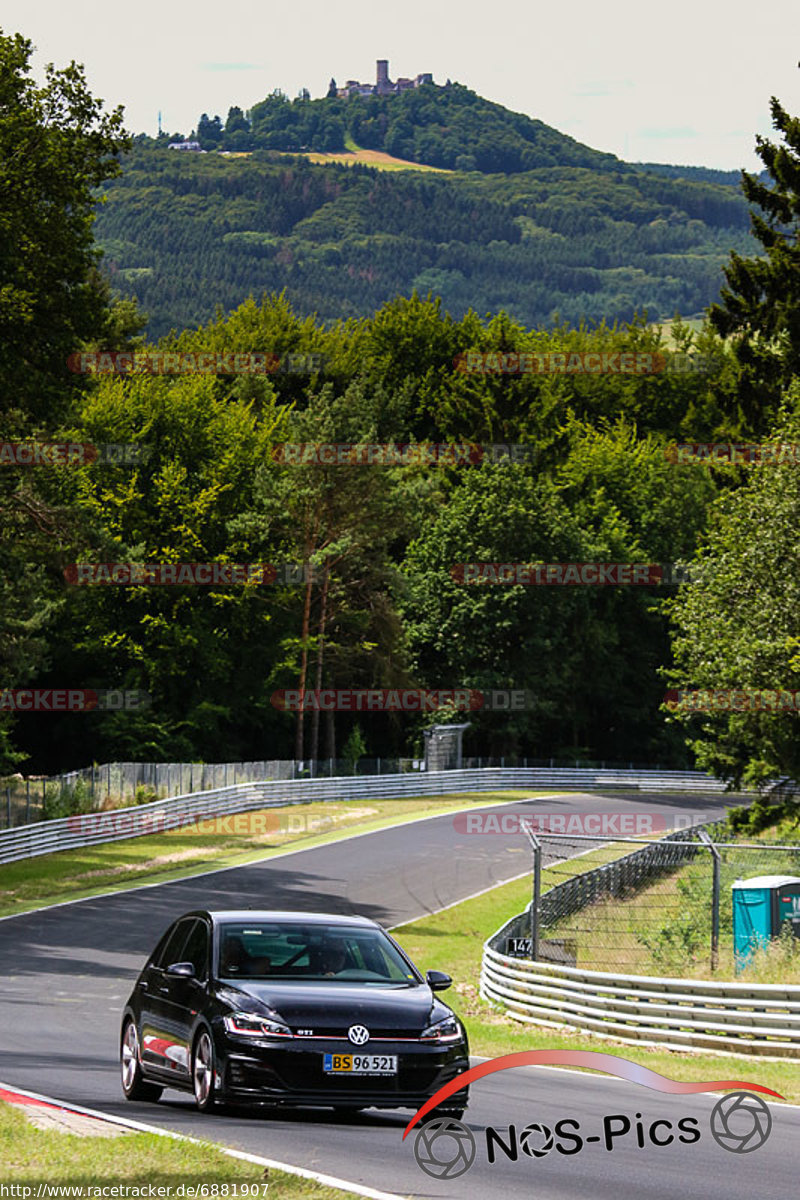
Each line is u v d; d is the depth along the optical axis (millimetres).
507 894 129625
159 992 39812
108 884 128000
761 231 166125
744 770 127562
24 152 123312
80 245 127875
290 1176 28688
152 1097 41031
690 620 122250
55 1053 53406
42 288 126625
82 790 161000
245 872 137500
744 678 114312
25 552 156750
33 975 82125
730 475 168250
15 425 145375
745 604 118688
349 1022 35281
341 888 129250
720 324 169000
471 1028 67375
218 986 36750
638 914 99125
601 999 65125
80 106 125438
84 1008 70500
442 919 116000
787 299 162750
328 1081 34656
